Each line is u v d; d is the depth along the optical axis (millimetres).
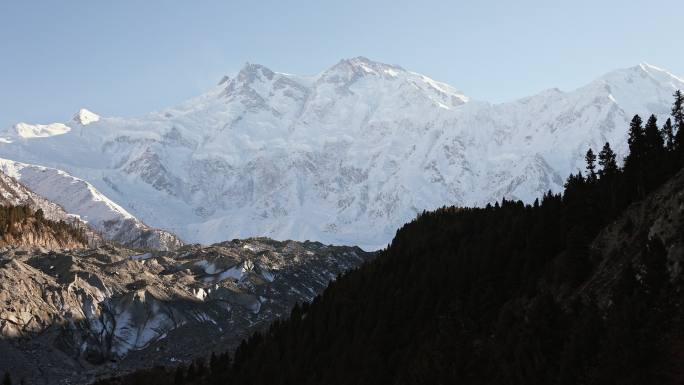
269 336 163750
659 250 100438
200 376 163750
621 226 119312
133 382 176125
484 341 120625
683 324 91938
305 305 173625
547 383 100375
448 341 123000
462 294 140125
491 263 142250
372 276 167500
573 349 98562
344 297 163750
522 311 122625
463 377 114312
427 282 149750
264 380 145500
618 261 112812
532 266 133375
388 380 128500
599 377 93562
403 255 171000
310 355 147375
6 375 166875
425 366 119188
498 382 107688
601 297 108625
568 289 119062
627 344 92562
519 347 106438
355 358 136875
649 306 96625
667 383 88188
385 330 140250
